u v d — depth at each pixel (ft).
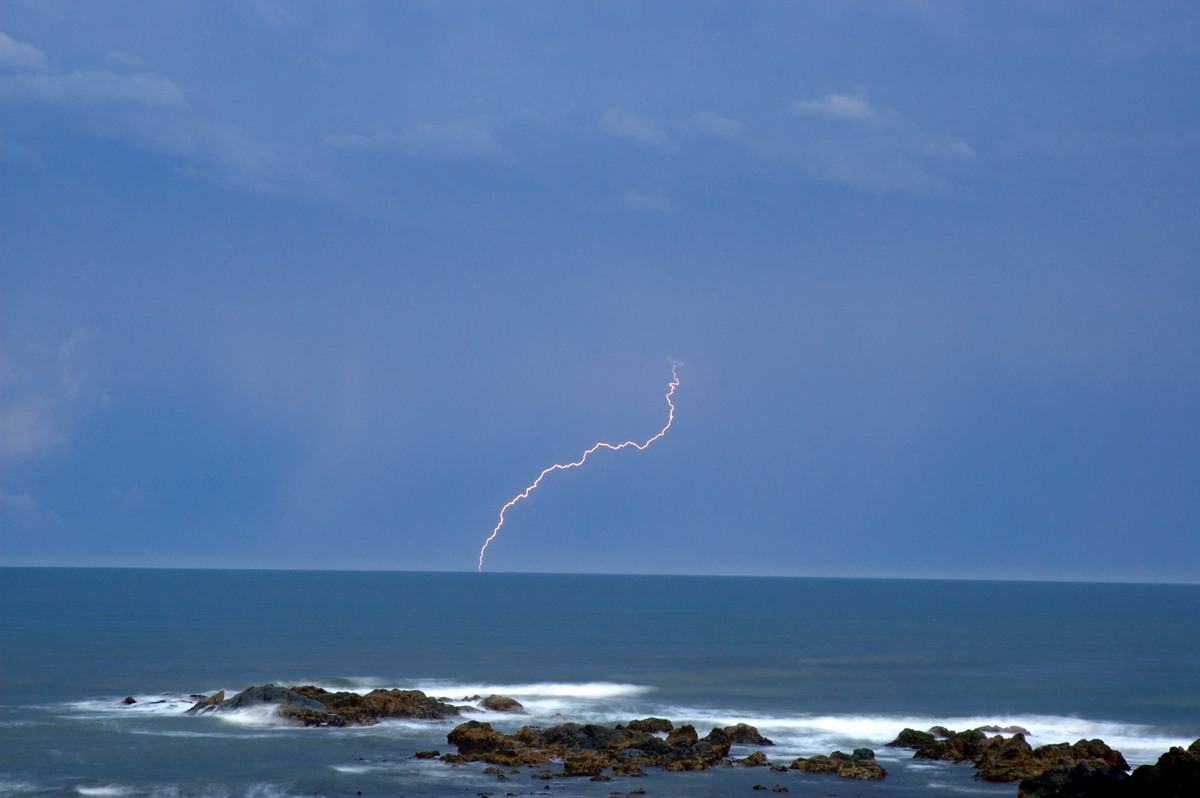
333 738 184.24
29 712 207.51
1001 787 156.76
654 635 447.42
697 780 158.81
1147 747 191.21
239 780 155.94
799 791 153.17
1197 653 383.24
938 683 277.64
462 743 175.32
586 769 161.99
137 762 166.30
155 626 450.30
